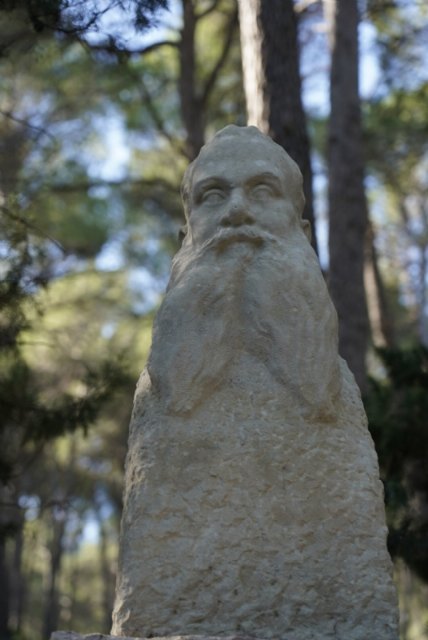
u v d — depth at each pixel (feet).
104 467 52.31
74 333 45.09
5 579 51.29
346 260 34.40
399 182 52.34
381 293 45.16
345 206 35.01
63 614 72.33
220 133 16.51
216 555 14.05
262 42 28.68
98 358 43.98
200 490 14.30
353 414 15.15
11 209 28.14
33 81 43.73
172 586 13.93
